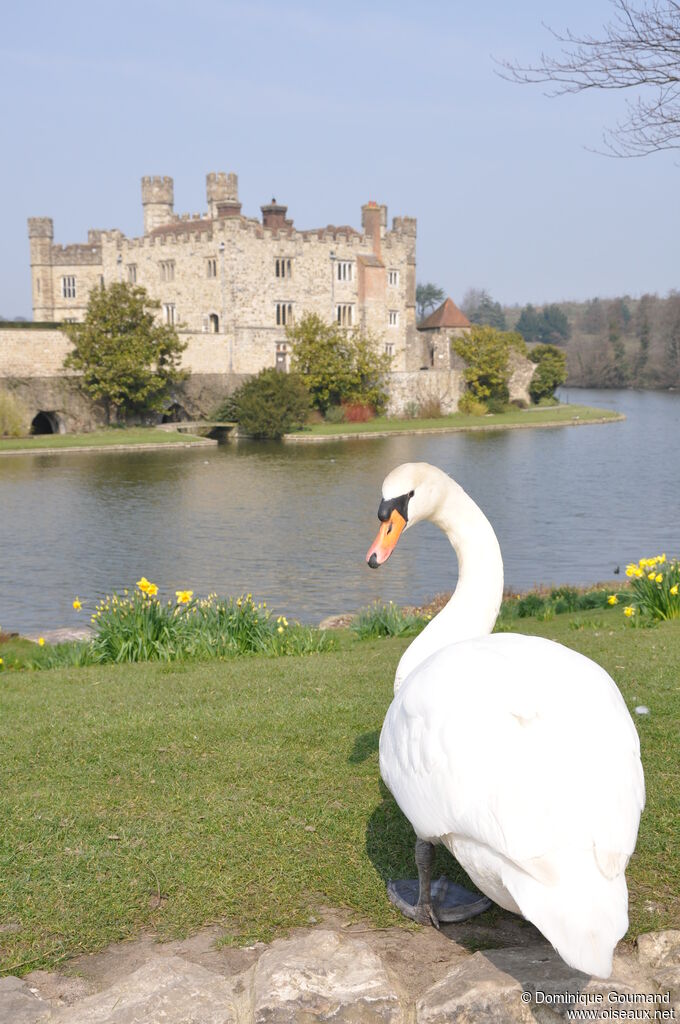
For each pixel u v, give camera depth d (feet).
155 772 20.58
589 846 9.96
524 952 13.15
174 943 13.96
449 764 11.32
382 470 162.20
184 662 37.91
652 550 93.40
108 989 12.69
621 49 42.42
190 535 103.96
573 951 9.07
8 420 209.46
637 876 15.39
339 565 87.76
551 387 339.16
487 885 11.10
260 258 259.80
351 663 34.42
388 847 16.62
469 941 13.91
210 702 27.48
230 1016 12.25
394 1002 12.25
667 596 41.55
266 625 41.63
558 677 12.33
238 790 19.29
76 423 223.71
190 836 17.12
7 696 30.73
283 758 21.20
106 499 130.82
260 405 227.20
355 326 264.93
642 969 12.85
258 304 260.83
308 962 12.80
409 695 12.79
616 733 11.61
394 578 81.71
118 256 282.77
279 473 158.61
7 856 16.47
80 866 16.08
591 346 579.07
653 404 385.50
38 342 224.53
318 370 254.68
